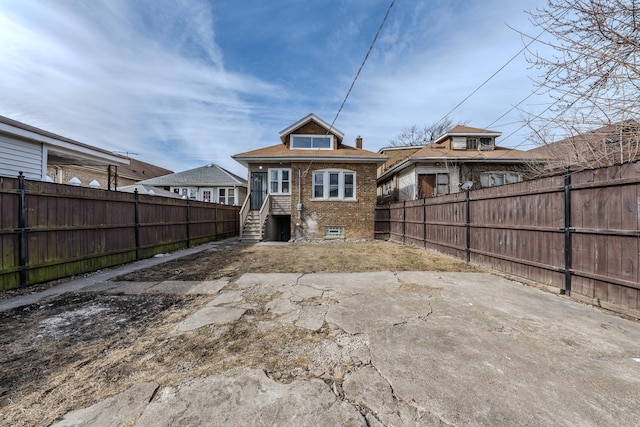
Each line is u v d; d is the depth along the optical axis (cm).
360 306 382
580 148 464
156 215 831
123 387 208
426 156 1345
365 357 246
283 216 1545
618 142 408
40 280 489
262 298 422
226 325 322
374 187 1295
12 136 676
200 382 212
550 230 452
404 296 426
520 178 1351
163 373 226
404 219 1142
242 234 1251
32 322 335
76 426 168
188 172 2236
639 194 329
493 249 599
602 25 338
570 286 418
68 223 542
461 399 188
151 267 657
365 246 1064
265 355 253
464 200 711
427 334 292
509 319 331
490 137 1496
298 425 166
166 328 317
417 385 205
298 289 468
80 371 231
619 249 351
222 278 549
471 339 279
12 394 200
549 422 167
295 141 1406
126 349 268
